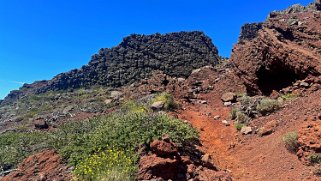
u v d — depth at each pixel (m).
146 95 27.25
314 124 13.40
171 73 48.75
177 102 23.52
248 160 14.27
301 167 11.87
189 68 49.91
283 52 22.39
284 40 24.09
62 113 29.41
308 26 27.14
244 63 26.25
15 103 49.31
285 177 11.73
